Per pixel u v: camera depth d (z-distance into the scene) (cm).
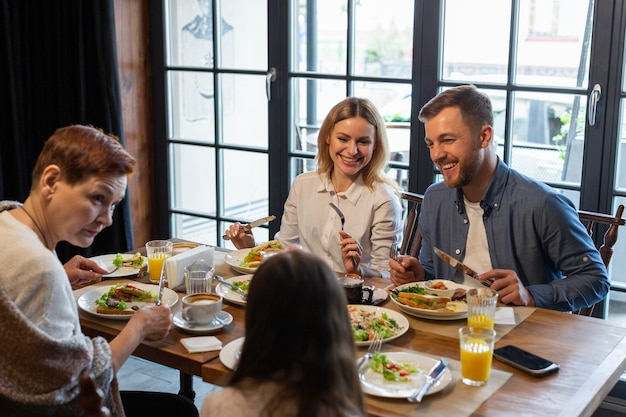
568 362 173
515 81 304
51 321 149
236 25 366
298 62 353
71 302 157
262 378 114
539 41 296
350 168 262
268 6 351
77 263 225
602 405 305
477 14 306
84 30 359
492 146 228
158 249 241
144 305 207
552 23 292
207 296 197
